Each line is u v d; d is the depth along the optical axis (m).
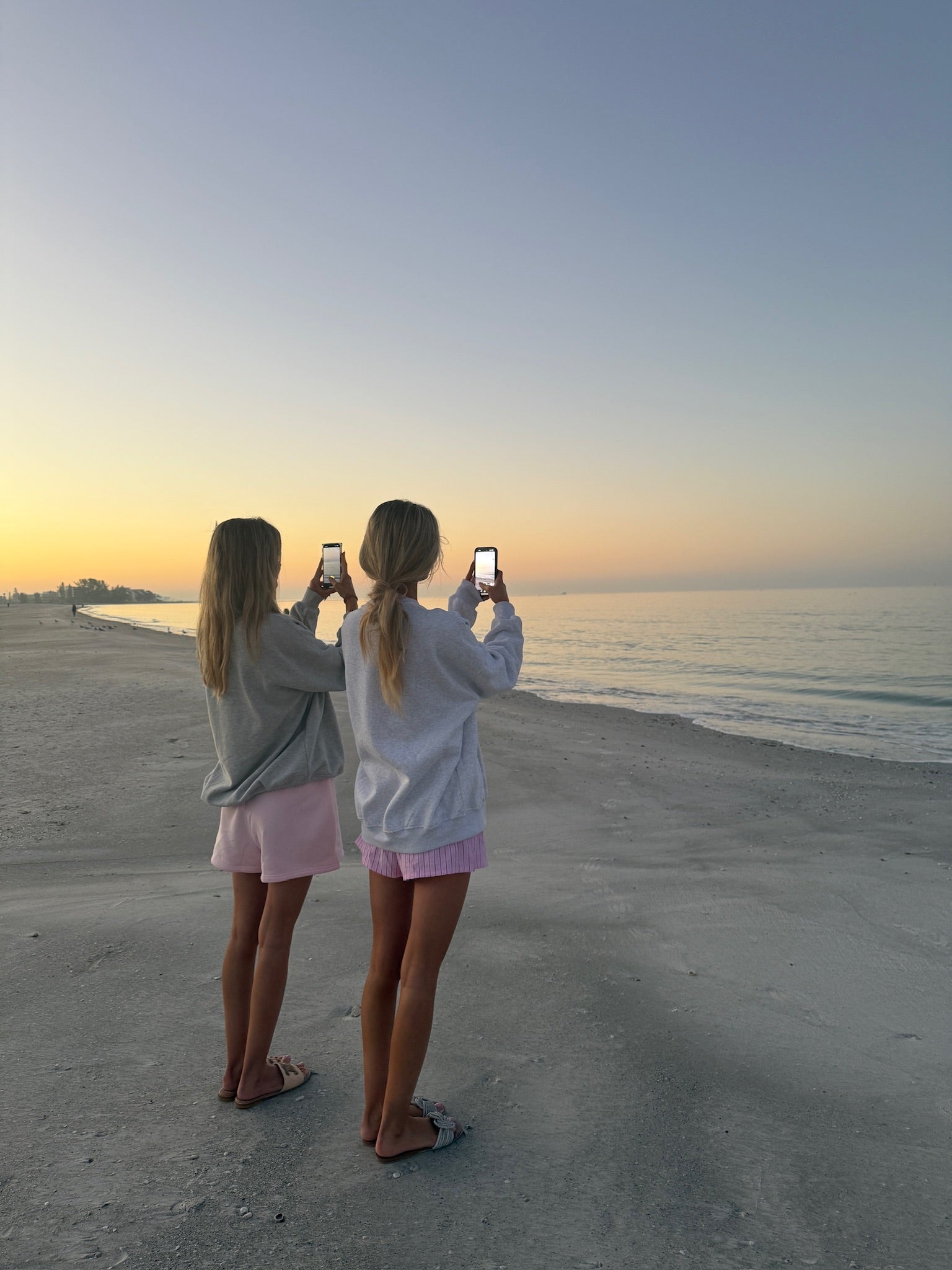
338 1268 1.63
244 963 2.40
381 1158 2.04
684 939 4.11
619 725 15.09
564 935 4.14
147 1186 1.91
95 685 15.19
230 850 2.39
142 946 3.67
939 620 77.81
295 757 2.33
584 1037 2.91
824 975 3.62
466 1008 3.17
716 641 53.19
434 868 2.04
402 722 2.12
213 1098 2.38
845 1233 1.81
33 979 3.27
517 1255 1.70
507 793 8.27
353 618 2.23
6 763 8.54
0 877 5.02
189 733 10.32
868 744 14.10
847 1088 2.57
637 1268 1.67
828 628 67.50
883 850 6.28
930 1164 2.13
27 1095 2.35
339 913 4.35
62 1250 1.65
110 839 6.04
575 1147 2.16
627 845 6.43
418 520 2.16
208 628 2.34
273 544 2.36
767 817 7.52
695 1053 2.80
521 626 2.40
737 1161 2.12
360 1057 2.69
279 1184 1.94
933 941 4.07
